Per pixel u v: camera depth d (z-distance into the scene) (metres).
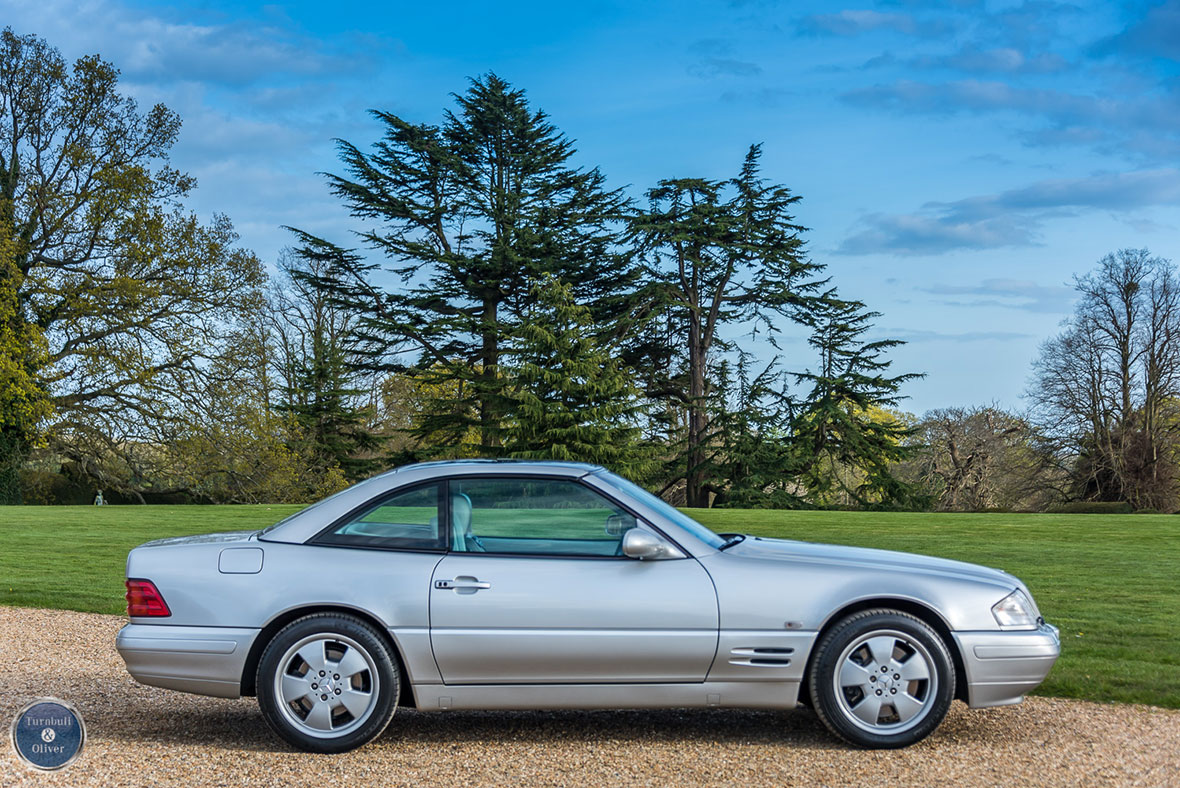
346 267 41.22
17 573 12.75
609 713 6.00
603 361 41.12
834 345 48.22
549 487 5.57
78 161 36.53
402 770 4.84
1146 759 5.00
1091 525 23.91
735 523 23.95
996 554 15.77
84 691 6.58
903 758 5.02
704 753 5.10
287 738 5.19
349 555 5.41
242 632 5.29
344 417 53.34
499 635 5.24
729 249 44.88
